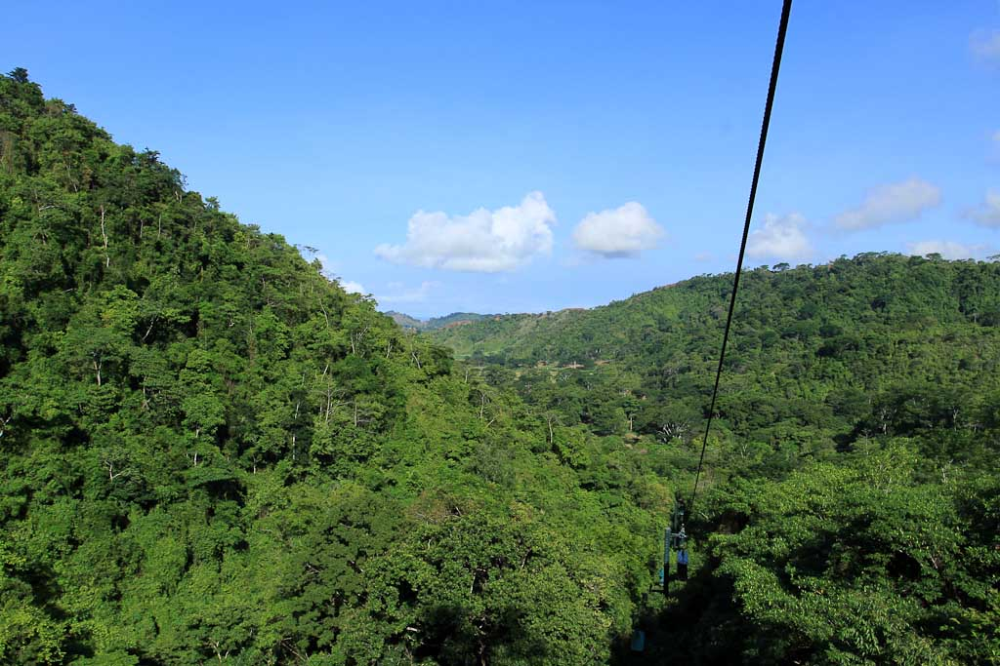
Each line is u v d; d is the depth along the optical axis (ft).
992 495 70.69
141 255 158.81
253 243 204.13
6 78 174.29
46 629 77.15
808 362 358.43
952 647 52.90
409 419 179.42
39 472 105.50
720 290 640.17
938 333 332.39
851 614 57.72
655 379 439.63
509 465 173.06
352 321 200.23
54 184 147.54
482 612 85.05
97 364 127.34
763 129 19.77
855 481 116.88
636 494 181.47
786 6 15.83
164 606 102.83
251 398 152.66
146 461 120.88
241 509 130.82
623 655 104.58
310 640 97.40
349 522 103.96
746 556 98.73
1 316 118.32
